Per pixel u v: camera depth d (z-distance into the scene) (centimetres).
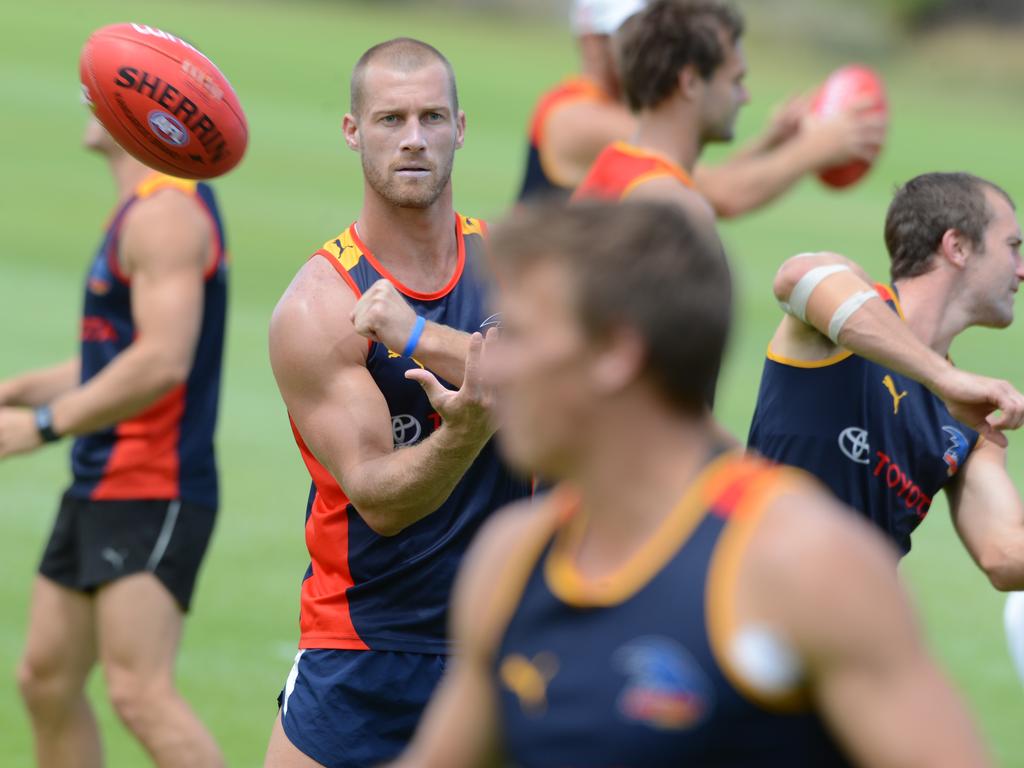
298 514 2917
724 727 684
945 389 1274
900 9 16300
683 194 1777
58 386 2034
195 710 2028
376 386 1388
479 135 8744
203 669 2172
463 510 1427
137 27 1493
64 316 4397
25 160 6812
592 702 704
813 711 692
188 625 2339
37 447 1731
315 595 1470
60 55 9912
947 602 2641
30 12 11550
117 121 1477
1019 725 2123
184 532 1775
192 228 1750
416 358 1279
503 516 799
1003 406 1252
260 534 2784
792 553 671
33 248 5297
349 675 1433
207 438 1814
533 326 715
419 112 1389
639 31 1830
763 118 10425
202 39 11394
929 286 1447
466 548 1430
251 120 8388
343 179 6969
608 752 700
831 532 676
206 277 1798
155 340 1719
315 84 10019
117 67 1462
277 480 3108
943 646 2433
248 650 2253
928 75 15100
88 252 5316
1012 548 1375
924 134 10850
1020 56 15825
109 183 6506
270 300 4725
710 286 713
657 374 712
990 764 679
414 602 1430
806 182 8356
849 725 674
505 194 6812
